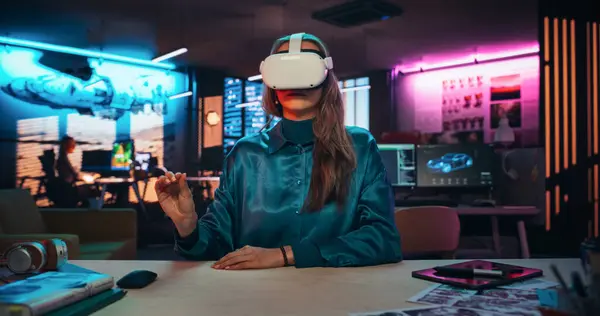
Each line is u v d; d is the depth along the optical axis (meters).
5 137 8.13
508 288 0.83
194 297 0.77
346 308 0.70
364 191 1.28
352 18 6.75
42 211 3.50
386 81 10.47
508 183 3.45
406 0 6.19
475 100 9.63
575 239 4.67
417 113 10.33
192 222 1.16
